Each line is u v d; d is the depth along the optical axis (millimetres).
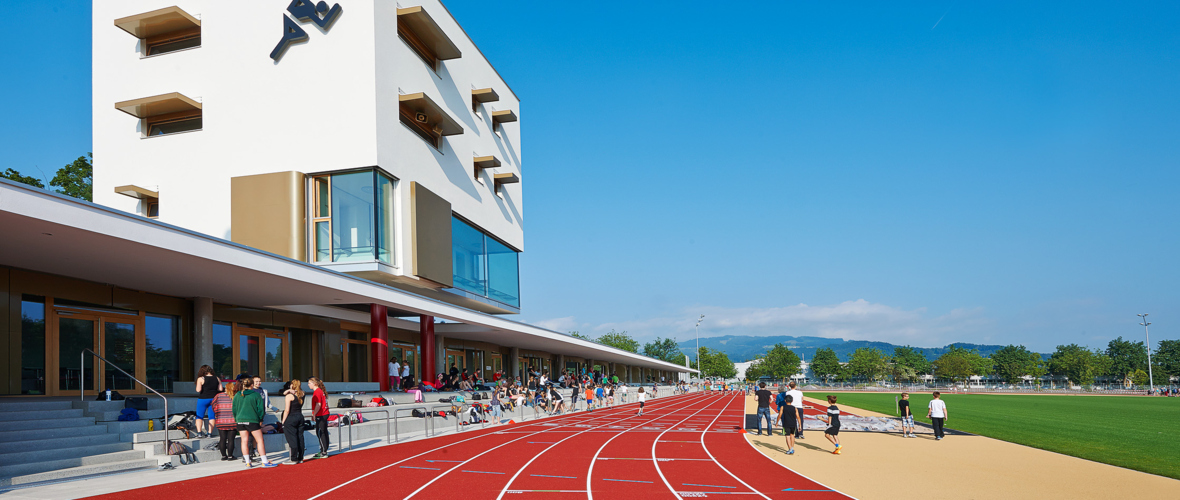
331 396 23297
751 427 25406
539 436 22625
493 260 40594
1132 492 12617
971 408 49625
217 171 28141
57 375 19688
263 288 21703
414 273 28891
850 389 127438
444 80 33906
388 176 28281
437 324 38438
